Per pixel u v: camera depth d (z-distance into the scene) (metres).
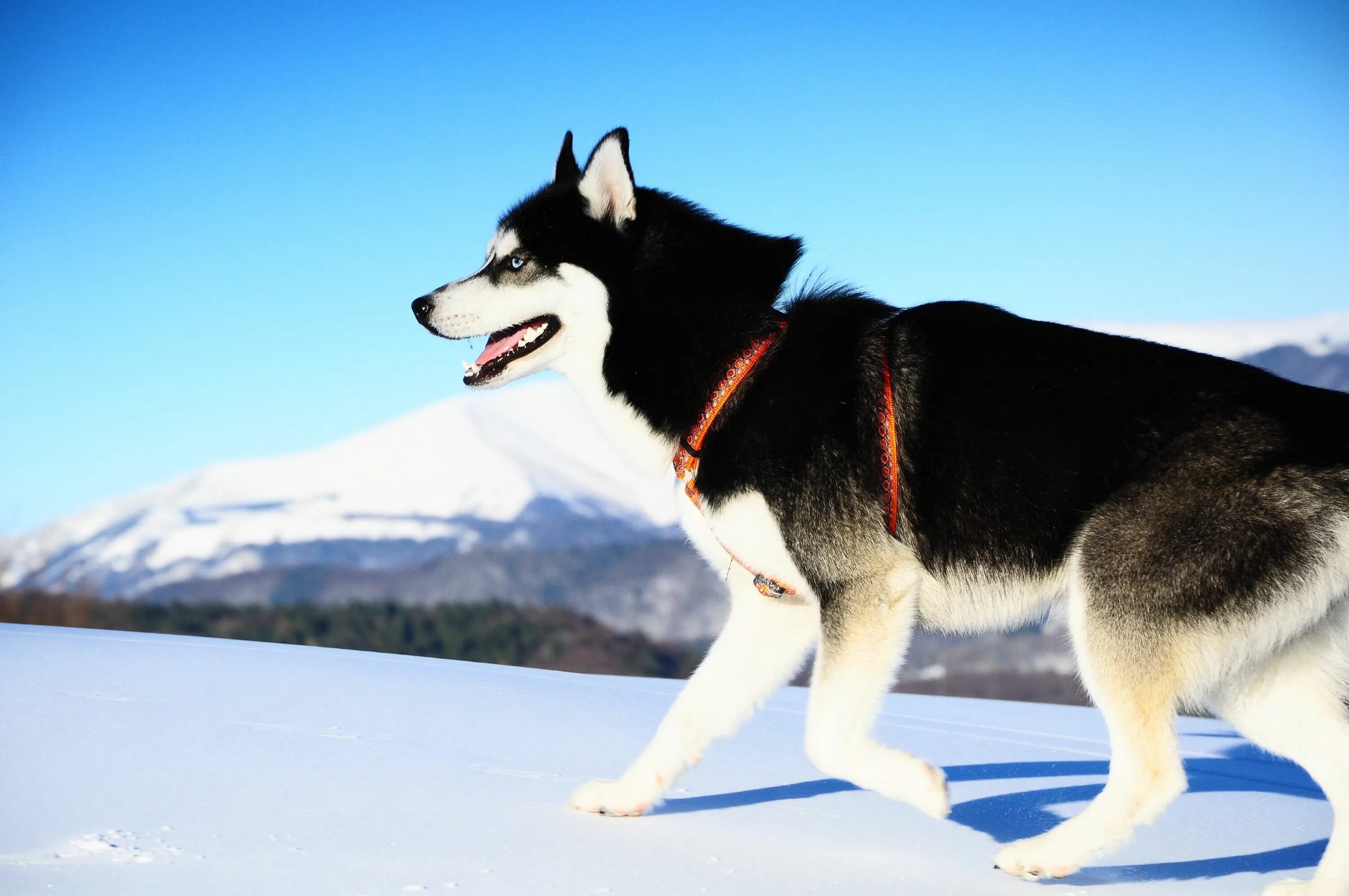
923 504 2.82
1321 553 2.56
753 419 2.88
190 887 1.84
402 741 3.28
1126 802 2.49
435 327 3.28
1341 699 2.75
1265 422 2.65
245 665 4.54
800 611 3.01
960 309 2.97
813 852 2.41
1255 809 3.33
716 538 2.97
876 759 2.64
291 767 2.79
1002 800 3.25
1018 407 2.77
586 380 3.27
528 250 3.28
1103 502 2.69
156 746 2.91
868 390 2.86
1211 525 2.58
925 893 2.17
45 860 1.93
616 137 3.19
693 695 2.91
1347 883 2.34
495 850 2.20
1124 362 2.78
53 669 4.06
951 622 2.91
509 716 3.92
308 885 1.89
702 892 2.03
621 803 2.66
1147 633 2.60
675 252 3.16
